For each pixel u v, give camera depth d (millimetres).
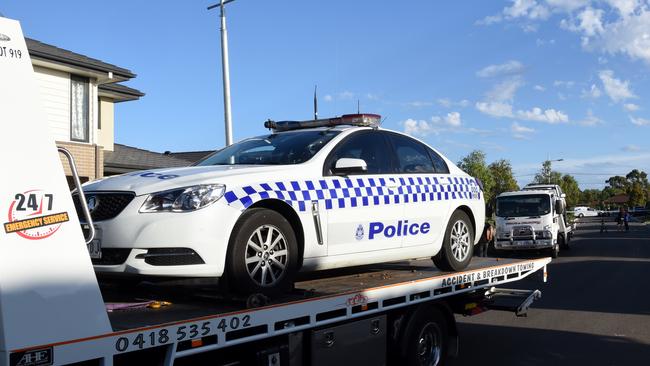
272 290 4625
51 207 3115
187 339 3674
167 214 4188
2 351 2877
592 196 134000
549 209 19906
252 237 4547
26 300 2965
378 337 5355
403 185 6031
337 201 5262
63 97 18547
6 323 2887
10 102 3010
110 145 23484
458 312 6805
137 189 4324
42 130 3127
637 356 7148
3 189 2941
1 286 2885
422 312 5883
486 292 7449
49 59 17375
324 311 4668
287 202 4812
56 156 3178
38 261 3035
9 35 3037
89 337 3186
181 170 4867
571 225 26641
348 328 5000
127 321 3713
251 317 4074
